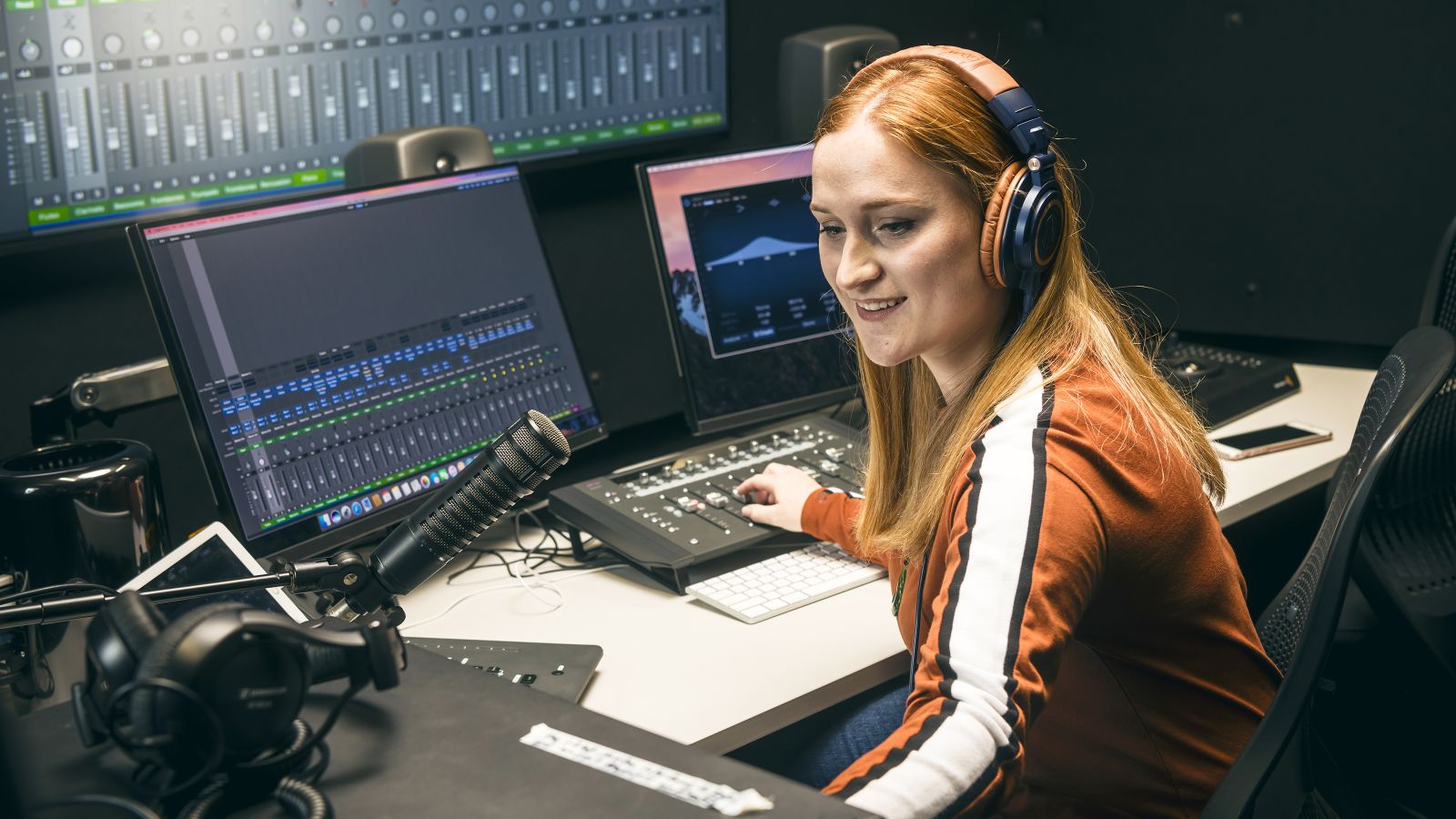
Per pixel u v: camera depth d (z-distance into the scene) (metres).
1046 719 1.09
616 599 1.48
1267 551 2.19
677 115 2.17
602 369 2.18
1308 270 2.40
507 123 1.99
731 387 1.92
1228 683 1.10
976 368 1.12
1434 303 1.71
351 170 1.72
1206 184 2.45
